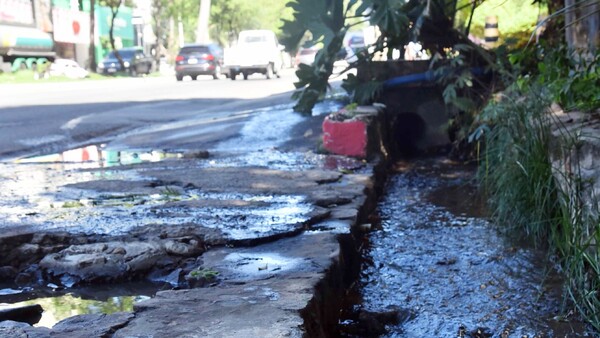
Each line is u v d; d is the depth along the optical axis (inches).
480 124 318.7
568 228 150.4
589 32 274.7
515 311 140.3
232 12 2760.8
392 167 330.0
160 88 988.6
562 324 133.8
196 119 498.9
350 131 303.3
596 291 133.7
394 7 332.8
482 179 253.9
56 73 1478.8
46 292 143.7
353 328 134.5
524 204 192.1
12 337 100.0
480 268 167.5
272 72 1352.1
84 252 154.9
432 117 370.3
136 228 172.1
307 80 374.9
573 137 167.8
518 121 208.4
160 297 115.9
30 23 1529.3
